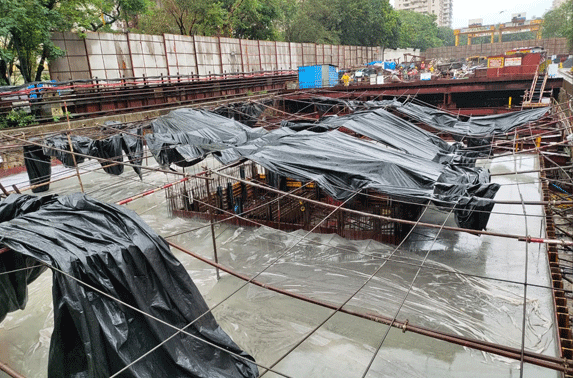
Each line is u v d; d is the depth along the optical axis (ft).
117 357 26.03
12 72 111.04
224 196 67.92
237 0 177.37
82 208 32.19
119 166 75.31
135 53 125.49
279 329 40.32
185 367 28.02
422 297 43.86
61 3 108.78
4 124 90.68
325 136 65.26
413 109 96.89
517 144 90.68
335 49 228.63
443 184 48.98
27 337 40.14
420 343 37.78
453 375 34.17
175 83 124.67
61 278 25.79
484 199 42.73
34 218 30.86
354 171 52.16
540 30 415.85
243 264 52.49
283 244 56.80
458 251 52.85
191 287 30.50
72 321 26.27
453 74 175.11
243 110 110.93
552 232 47.29
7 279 29.76
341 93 137.08
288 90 142.20
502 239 55.31
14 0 89.51
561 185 75.92
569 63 212.43
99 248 27.99
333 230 58.54
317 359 36.42
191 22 160.45
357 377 34.30
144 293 28.50
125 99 112.16
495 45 336.70
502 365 34.86
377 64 218.79
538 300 42.50
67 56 109.70
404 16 403.95
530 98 109.91
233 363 30.40
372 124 75.97
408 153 65.51
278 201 61.72
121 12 146.92
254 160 56.49
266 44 179.32
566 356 29.55
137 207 73.26
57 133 74.74
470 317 40.57
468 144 82.53
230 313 42.98
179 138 73.31
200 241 59.41
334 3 249.75
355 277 48.08
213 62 153.69
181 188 71.26
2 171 88.94
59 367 26.48
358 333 39.27
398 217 54.75
